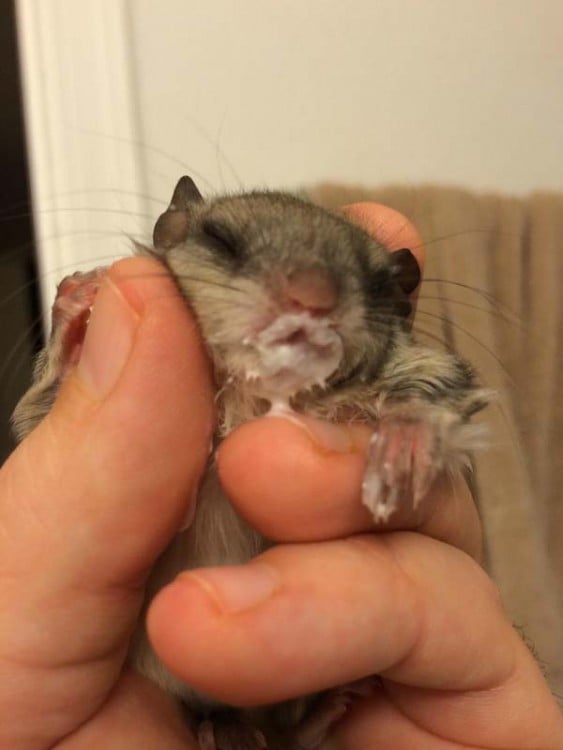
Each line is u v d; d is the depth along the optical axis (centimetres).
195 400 13
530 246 26
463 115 32
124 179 27
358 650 12
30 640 13
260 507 13
